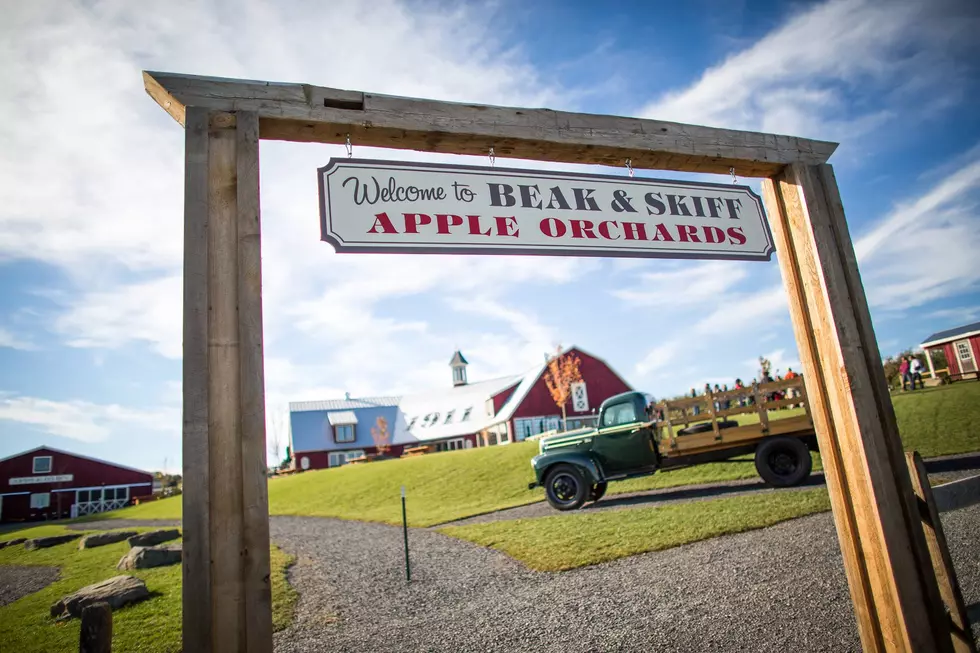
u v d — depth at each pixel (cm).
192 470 235
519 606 589
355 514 1748
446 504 1702
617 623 496
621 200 358
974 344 2781
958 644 298
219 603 231
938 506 314
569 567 713
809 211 365
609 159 363
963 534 636
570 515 1114
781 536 705
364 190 306
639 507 1088
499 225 328
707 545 716
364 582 800
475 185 329
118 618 689
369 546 1116
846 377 334
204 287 254
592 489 1280
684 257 363
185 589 226
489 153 342
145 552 1084
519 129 330
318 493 2494
